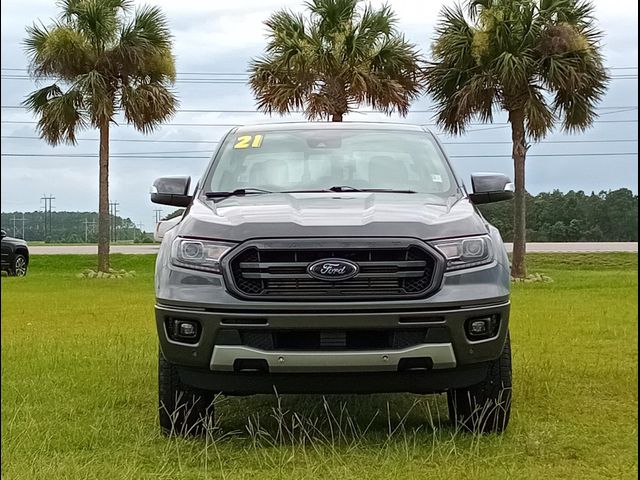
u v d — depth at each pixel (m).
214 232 4.37
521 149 22.06
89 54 24.98
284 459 4.22
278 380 4.24
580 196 50.91
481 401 4.65
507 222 42.84
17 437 4.71
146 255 32.22
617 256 29.53
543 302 13.68
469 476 3.92
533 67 21.20
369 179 5.34
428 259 4.22
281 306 4.11
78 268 28.84
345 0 24.05
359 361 4.11
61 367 7.13
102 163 25.05
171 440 4.63
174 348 4.33
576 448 4.45
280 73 24.28
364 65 23.98
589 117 21.92
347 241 4.18
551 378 6.36
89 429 4.92
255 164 5.50
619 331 9.40
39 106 25.39
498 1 21.73
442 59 22.09
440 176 5.42
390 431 4.66
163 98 25.08
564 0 21.17
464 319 4.19
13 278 23.45
